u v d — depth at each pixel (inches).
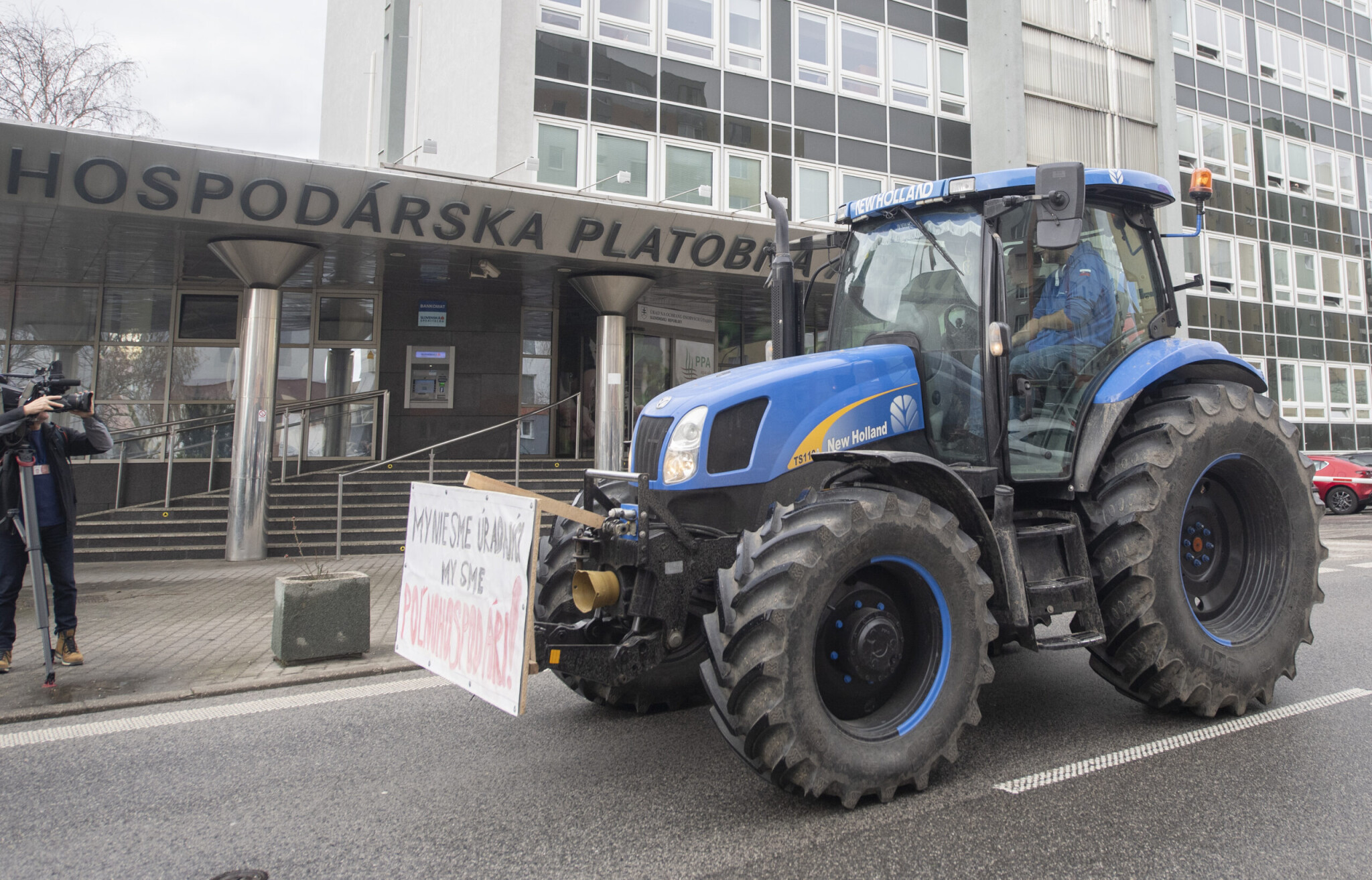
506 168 619.2
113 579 388.2
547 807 132.0
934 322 169.6
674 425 150.9
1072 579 157.6
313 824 126.6
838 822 124.8
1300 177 1072.2
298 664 222.8
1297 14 1089.4
